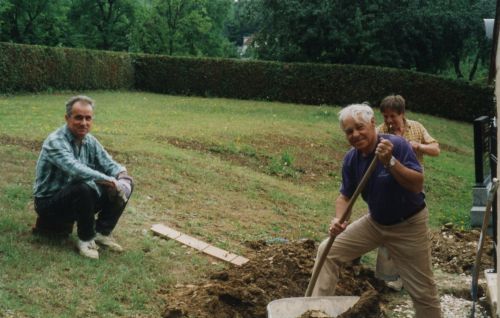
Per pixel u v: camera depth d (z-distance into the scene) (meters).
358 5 28.12
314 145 15.14
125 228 6.92
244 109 21.97
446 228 8.97
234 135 14.46
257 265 6.27
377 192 4.63
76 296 5.04
